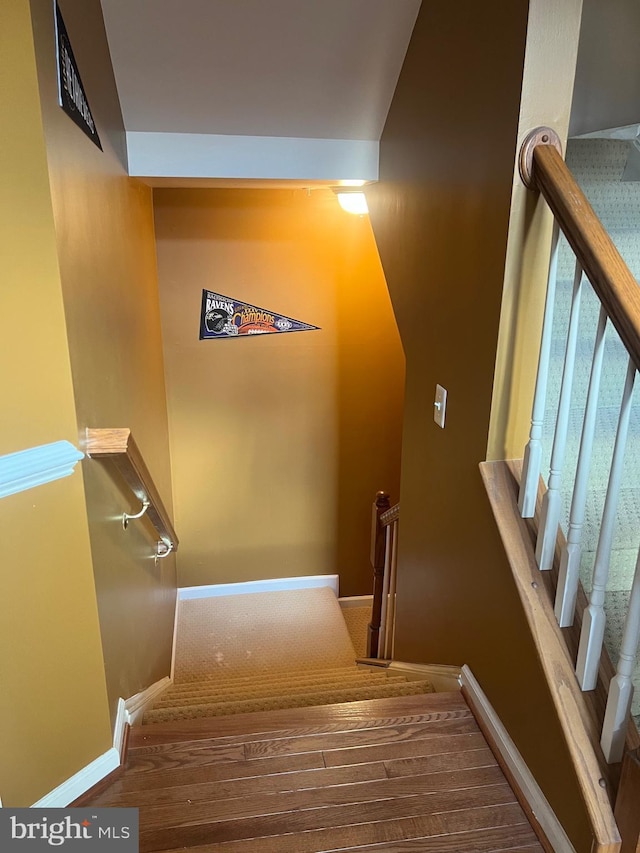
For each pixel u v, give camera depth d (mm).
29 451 1163
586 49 1794
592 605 1179
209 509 3904
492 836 1305
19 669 1229
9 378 1125
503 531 1395
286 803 1378
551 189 1161
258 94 2051
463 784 1435
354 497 4031
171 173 2246
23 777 1272
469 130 1463
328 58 1923
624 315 996
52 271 1128
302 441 3848
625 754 1082
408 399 2117
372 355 3729
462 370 1592
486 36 1347
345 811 1358
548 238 1311
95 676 1402
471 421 1546
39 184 1077
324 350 3676
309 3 1736
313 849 1269
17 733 1244
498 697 1501
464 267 1539
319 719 1638
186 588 4059
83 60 1467
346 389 3775
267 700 2037
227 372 3625
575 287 1152
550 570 1357
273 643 3658
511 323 1354
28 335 1133
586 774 1133
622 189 1870
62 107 1226
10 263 1082
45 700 1296
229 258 3410
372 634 3262
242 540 4020
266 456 3846
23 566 1196
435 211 1723
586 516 1413
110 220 1854
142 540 2195
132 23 1759
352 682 2359
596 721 1189
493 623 1501
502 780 1446
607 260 1046
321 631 3787
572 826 1186
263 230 3385
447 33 1576
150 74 1942
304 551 4113
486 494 1461
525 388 1423
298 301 3555
